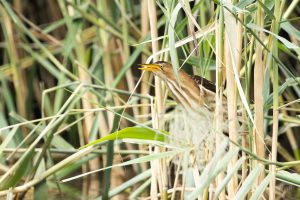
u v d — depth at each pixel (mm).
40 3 11844
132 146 10031
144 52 9695
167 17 6426
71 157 7781
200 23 8688
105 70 10234
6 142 7625
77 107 9984
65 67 9766
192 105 7195
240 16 6266
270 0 6570
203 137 6539
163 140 7016
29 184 7699
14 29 11625
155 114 6984
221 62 6309
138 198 8516
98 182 9898
